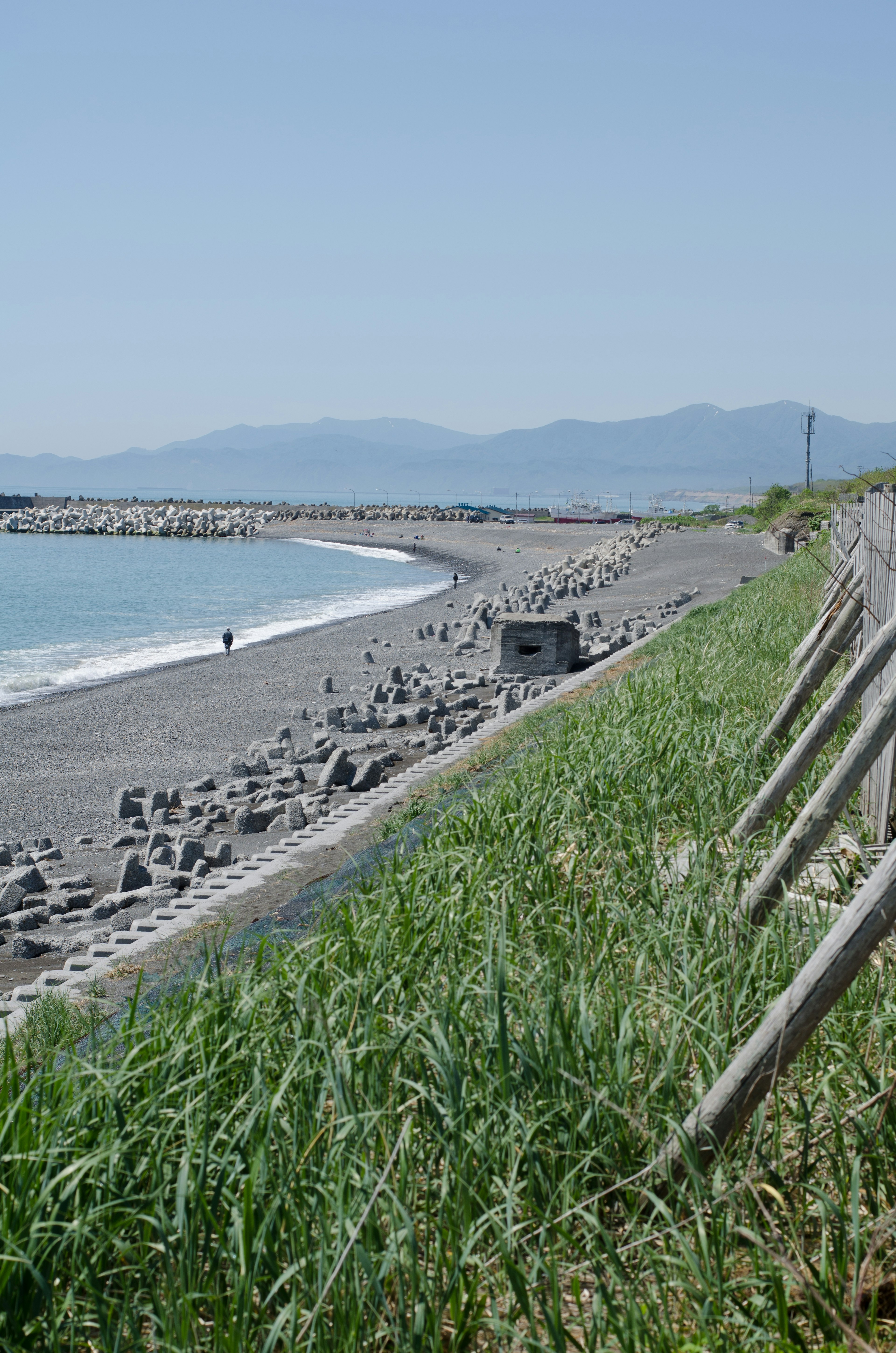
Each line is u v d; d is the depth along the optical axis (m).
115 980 7.02
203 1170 2.98
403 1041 3.37
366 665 31.33
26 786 17.88
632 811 6.37
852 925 2.99
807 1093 3.72
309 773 18.11
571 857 5.99
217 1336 2.69
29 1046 5.30
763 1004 3.92
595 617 38.31
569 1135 3.29
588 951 4.54
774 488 83.12
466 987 3.91
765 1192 3.20
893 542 6.26
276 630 43.19
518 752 11.21
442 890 5.16
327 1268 2.74
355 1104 3.29
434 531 116.81
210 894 9.32
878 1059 3.77
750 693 9.81
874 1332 2.65
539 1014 3.72
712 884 4.95
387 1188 2.83
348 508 157.88
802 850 4.33
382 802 12.15
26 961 9.72
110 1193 3.06
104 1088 3.47
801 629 14.30
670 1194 3.03
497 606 43.50
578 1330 2.93
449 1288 2.79
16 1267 2.75
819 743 5.56
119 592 60.12
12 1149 3.13
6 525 136.38
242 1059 3.63
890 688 4.23
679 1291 2.93
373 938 4.66
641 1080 3.60
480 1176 3.13
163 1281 2.90
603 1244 3.04
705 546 63.94
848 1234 3.07
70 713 24.06
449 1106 3.29
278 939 6.48
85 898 11.73
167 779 18.31
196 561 87.06
